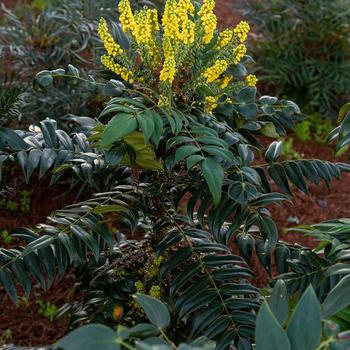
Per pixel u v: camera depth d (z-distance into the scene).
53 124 2.27
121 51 2.06
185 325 2.25
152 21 2.06
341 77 5.15
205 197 2.11
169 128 1.92
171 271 2.36
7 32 4.27
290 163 2.23
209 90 2.03
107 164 2.16
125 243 2.61
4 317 3.53
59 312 2.92
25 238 2.21
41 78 2.17
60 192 4.28
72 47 4.17
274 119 2.36
